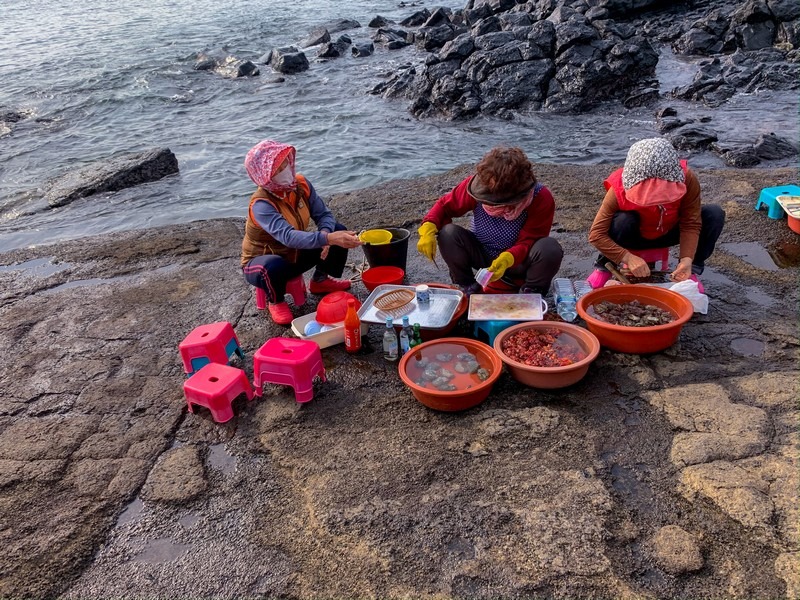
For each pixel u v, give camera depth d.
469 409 3.28
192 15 23.62
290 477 2.97
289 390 3.57
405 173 8.13
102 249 5.84
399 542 2.57
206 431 3.33
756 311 3.94
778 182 5.98
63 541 2.73
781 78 10.67
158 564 2.60
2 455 3.24
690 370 3.42
